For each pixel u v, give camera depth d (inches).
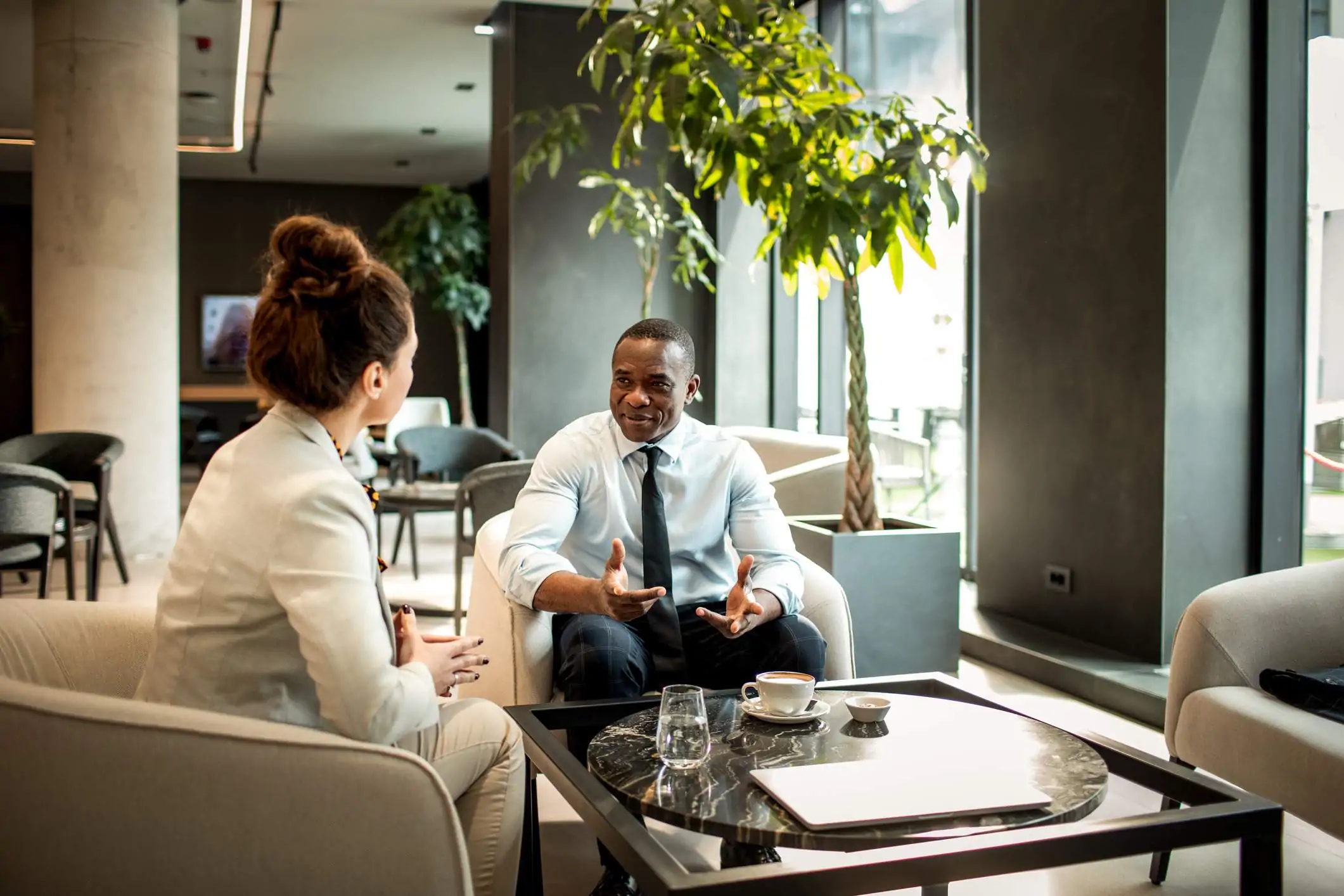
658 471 99.4
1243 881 61.1
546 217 273.6
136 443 259.6
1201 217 144.7
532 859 77.5
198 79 354.3
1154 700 133.2
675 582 100.1
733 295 278.7
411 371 63.8
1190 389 145.4
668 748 64.7
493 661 98.0
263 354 59.6
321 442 60.7
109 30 255.0
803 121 129.9
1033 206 168.6
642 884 52.2
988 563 183.5
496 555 102.0
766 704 74.5
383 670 56.9
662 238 278.8
